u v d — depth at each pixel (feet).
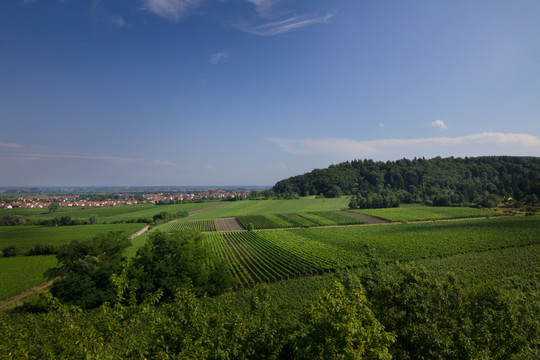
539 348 45.52
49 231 329.52
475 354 38.75
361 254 217.77
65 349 37.47
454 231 291.17
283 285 152.56
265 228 378.32
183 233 144.87
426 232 297.12
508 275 146.30
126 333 42.80
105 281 119.44
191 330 39.88
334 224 389.60
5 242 267.18
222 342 40.24
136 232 342.44
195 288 122.21
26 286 161.58
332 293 40.68
